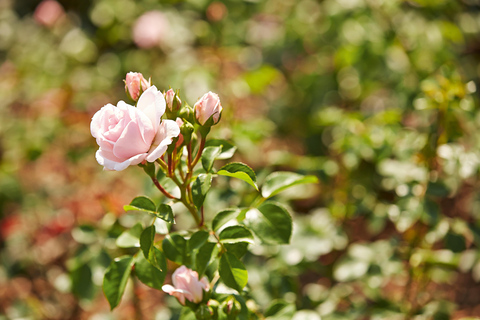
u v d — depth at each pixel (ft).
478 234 3.63
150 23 5.59
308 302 3.78
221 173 2.90
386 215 3.90
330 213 4.14
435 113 3.92
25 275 5.10
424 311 3.78
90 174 5.58
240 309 3.02
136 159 2.75
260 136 3.74
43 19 6.66
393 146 3.76
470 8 5.49
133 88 2.94
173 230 4.10
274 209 3.01
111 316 3.89
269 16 6.05
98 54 6.79
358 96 5.39
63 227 4.75
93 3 7.38
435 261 3.76
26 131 5.70
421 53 4.43
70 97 6.00
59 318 4.53
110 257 3.49
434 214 3.51
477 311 4.67
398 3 4.56
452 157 3.53
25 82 6.43
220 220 3.01
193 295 2.97
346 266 3.83
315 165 4.08
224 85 5.32
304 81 5.79
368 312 3.78
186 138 2.91
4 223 5.22
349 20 4.75
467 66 5.46
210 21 6.01
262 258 3.96
